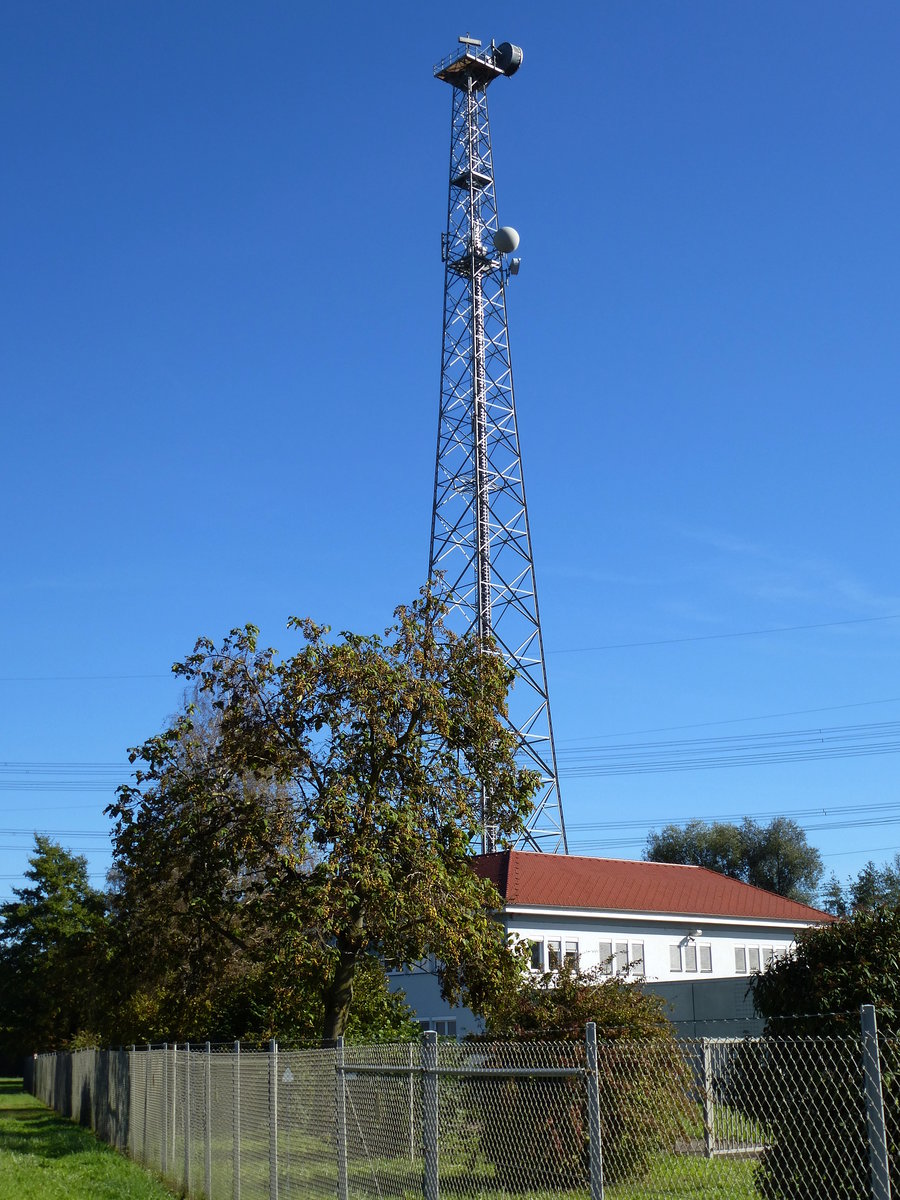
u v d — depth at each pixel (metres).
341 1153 10.89
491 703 22.55
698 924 42.59
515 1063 11.82
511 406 43.56
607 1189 9.26
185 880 22.08
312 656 21.52
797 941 11.23
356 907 20.62
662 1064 9.91
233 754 21.78
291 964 20.23
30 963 59.28
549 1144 9.89
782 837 73.06
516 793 22.50
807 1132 8.47
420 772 21.42
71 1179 17.52
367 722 21.27
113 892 43.97
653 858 74.81
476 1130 10.37
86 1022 42.12
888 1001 10.09
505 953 21.44
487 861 41.56
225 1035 27.28
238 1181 13.49
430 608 22.55
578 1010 15.50
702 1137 9.53
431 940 20.62
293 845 20.84
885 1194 6.09
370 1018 26.17
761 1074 8.91
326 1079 12.07
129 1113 22.08
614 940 40.47
